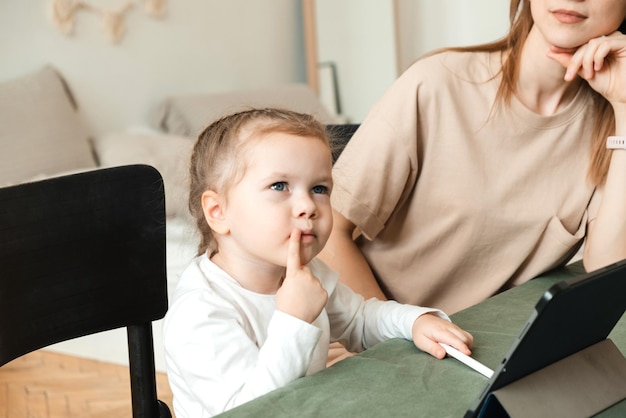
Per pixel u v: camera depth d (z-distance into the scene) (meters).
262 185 1.00
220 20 4.34
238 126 1.05
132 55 3.89
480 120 1.43
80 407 2.43
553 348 0.80
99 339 2.66
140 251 1.14
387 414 0.83
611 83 1.35
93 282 1.10
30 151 3.13
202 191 1.10
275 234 0.99
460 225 1.45
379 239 1.51
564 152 1.45
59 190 1.07
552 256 1.45
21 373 2.68
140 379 1.17
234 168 1.03
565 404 0.80
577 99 1.44
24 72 3.45
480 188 1.43
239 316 1.01
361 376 0.92
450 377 0.92
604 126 1.43
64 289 1.07
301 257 1.00
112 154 3.35
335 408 0.84
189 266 1.09
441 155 1.44
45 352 2.82
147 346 1.17
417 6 5.54
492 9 5.38
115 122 3.82
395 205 1.46
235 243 1.05
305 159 1.00
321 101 4.58
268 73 4.66
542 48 1.38
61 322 1.07
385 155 1.42
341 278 1.42
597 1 1.30
